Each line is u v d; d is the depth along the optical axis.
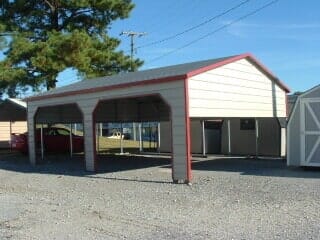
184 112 15.24
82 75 34.06
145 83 16.42
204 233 8.42
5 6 35.47
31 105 23.67
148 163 22.27
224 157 24.58
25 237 8.60
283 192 12.38
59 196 13.23
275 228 8.57
